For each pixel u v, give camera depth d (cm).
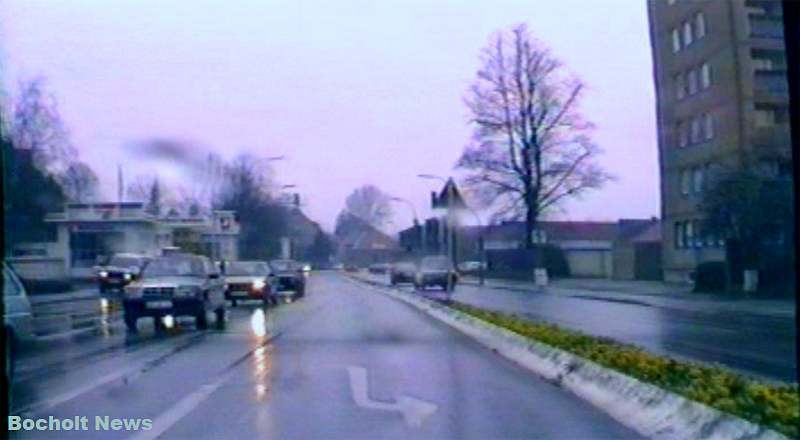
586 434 1004
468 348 1972
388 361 1712
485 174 5262
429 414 1126
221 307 2828
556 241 9181
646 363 1273
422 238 6781
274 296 4072
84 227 6084
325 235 11006
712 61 4919
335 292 5453
